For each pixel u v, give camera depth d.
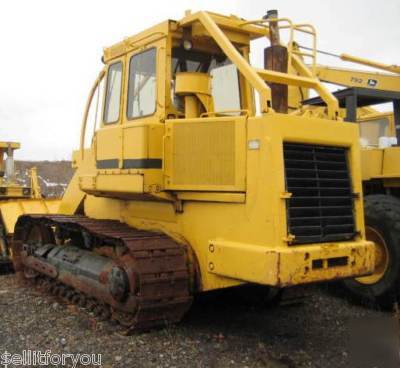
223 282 4.97
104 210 6.83
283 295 6.07
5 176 12.34
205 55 6.07
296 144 4.79
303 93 7.81
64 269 6.46
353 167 5.17
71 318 5.74
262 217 4.62
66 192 7.72
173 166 5.39
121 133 5.71
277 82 5.20
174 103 5.71
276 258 4.38
